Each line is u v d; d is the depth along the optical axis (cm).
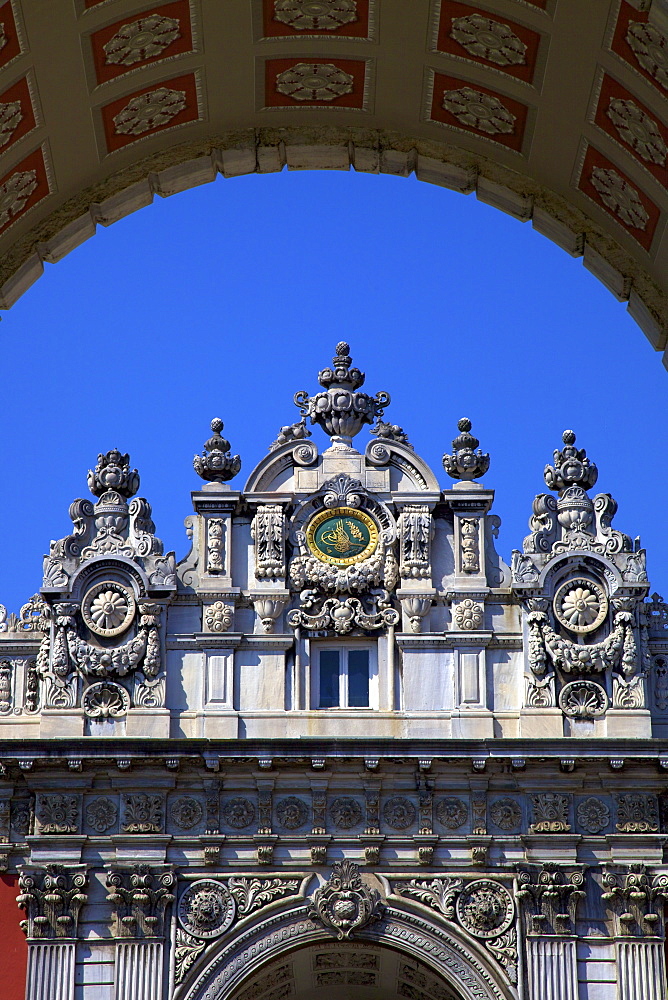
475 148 3938
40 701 4162
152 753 4028
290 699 4178
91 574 4234
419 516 4262
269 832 4059
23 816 4103
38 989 3975
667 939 4022
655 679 4181
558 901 4012
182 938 4009
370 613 4225
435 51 3647
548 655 4150
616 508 4266
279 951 4012
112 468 4306
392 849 4062
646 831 4047
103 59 3556
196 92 3822
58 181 3844
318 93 3894
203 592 4216
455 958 4000
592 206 3831
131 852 4047
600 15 3228
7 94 3466
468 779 4078
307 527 4281
